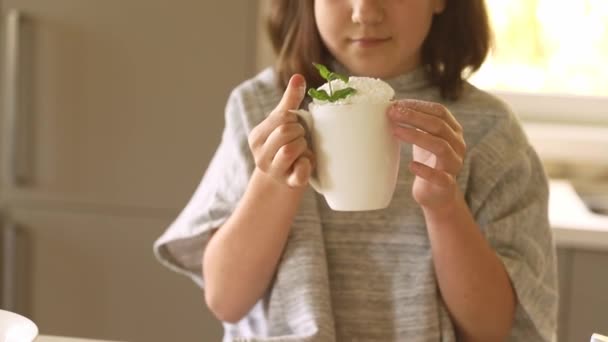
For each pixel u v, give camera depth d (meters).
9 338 1.18
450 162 1.23
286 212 1.41
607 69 2.81
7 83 2.55
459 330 1.48
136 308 2.63
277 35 1.59
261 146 1.21
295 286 1.43
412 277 1.45
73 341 1.40
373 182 1.17
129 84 2.51
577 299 1.99
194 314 2.61
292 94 1.21
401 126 1.18
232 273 1.45
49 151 2.58
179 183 2.54
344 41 1.43
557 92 2.86
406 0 1.41
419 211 1.46
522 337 1.48
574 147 2.63
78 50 2.52
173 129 2.52
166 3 2.46
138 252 2.60
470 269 1.40
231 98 1.58
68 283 2.65
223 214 1.50
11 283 2.65
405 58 1.48
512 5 2.79
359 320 1.46
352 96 1.15
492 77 2.86
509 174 1.49
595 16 2.76
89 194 2.59
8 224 2.63
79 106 2.55
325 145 1.16
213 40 2.45
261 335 1.48
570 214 2.11
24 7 2.51
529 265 1.46
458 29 1.55
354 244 1.47
